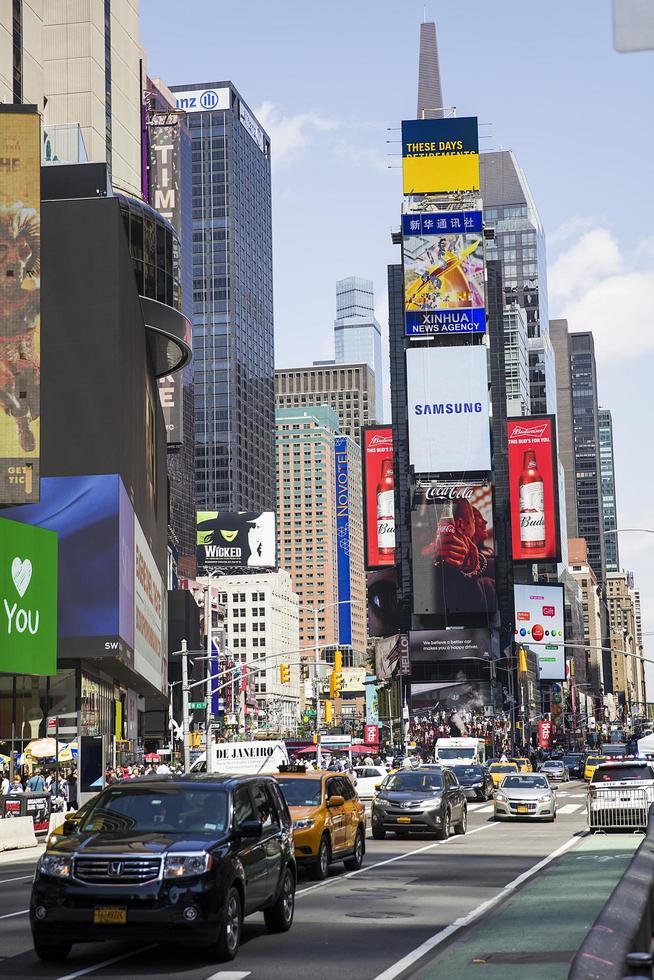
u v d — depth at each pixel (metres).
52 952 15.88
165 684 118.88
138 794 17.00
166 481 121.81
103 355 75.62
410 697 194.75
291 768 29.09
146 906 15.07
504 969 14.22
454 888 24.66
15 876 29.94
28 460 65.25
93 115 144.50
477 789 70.81
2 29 101.50
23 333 65.94
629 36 5.64
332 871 28.61
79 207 77.50
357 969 14.96
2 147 66.94
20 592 63.53
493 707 191.38
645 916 8.86
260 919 20.09
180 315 103.50
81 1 145.75
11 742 67.44
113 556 72.62
